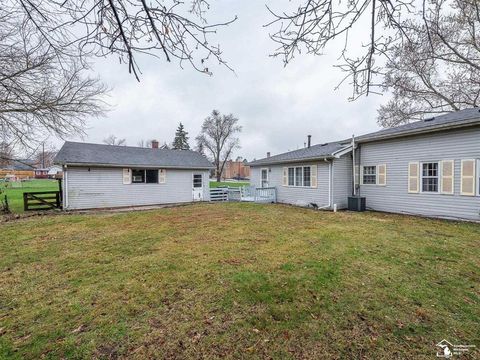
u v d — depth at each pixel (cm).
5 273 411
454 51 1112
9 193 2244
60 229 751
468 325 263
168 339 241
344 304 301
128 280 373
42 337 245
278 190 1559
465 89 1396
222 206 1267
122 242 593
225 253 489
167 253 498
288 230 693
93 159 1347
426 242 561
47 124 895
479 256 470
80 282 370
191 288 343
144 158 1555
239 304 301
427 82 1386
